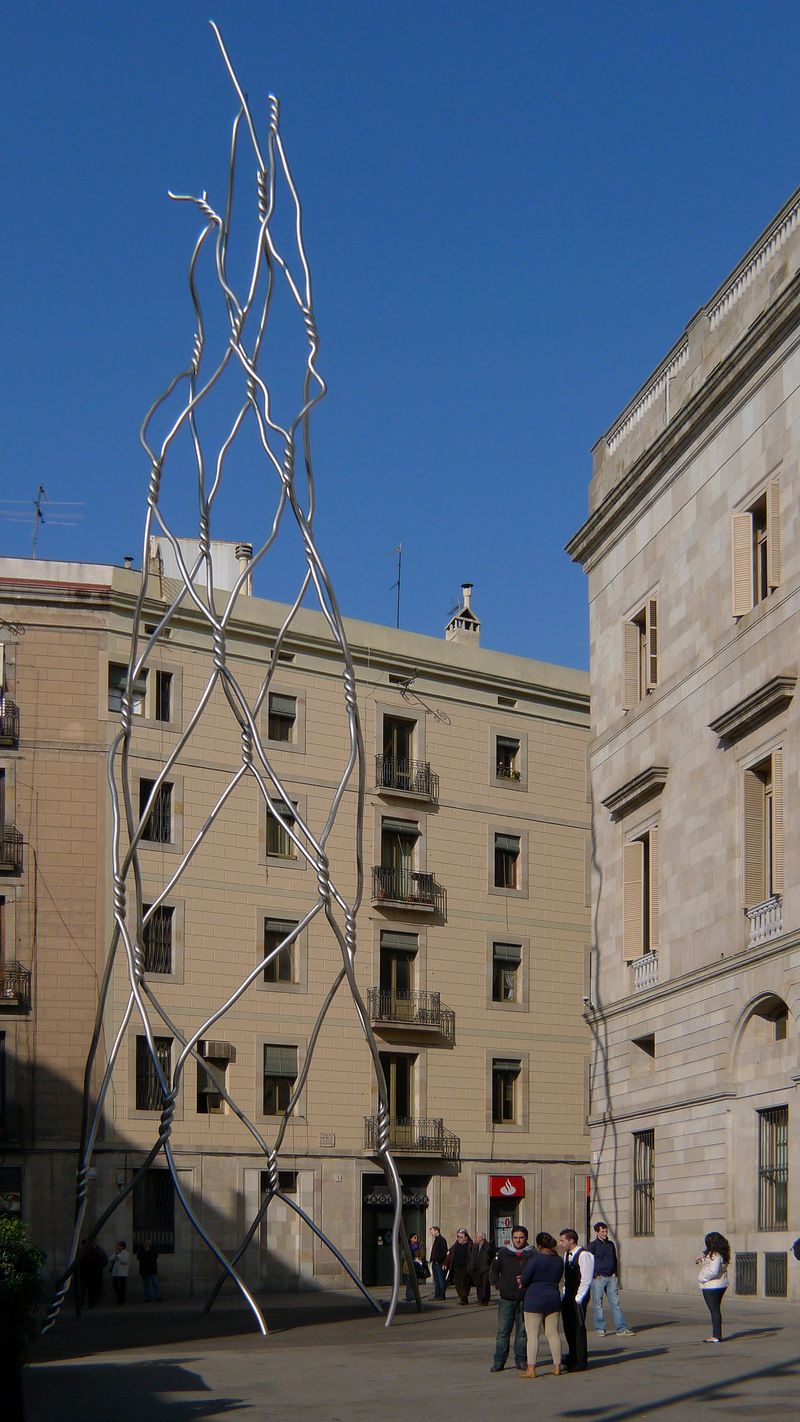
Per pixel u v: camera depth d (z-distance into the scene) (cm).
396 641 5866
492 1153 5784
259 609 5569
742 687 3556
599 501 4503
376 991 5591
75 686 5231
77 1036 5044
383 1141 3119
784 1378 2005
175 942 5225
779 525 3441
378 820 5709
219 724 5441
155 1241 5012
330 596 2845
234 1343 2866
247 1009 5331
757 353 3509
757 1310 3116
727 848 3584
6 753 5144
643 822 4084
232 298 2841
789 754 3309
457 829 5919
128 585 5328
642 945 4116
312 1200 5366
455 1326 3133
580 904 6194
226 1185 5200
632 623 4253
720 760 3650
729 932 3553
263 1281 5222
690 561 3884
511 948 5991
